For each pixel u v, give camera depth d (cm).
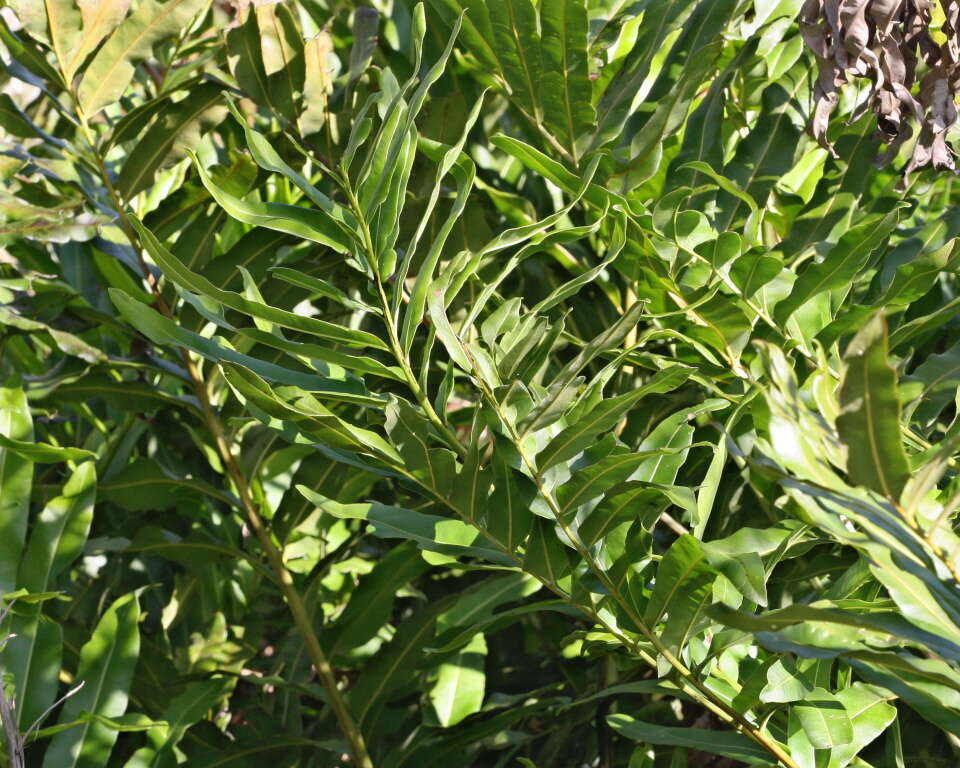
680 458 114
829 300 132
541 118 139
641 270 133
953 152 131
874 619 88
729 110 147
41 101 149
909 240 140
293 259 149
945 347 148
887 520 86
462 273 114
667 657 112
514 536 113
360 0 152
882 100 123
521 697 137
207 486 140
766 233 146
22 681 126
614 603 114
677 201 127
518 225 146
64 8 124
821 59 123
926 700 104
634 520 111
